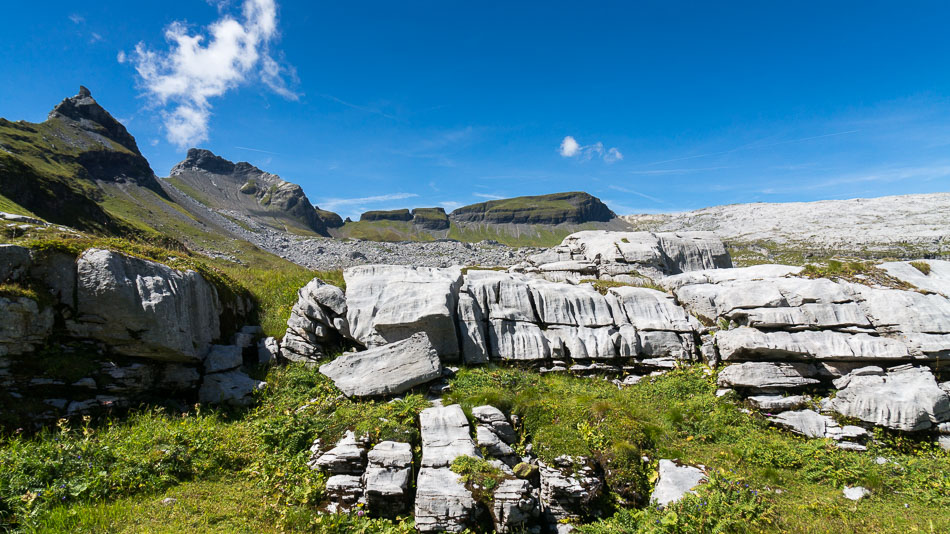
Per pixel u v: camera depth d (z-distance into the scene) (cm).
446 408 1084
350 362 1316
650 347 1538
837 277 1565
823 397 1316
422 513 824
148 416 1092
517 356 1473
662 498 905
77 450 863
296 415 1088
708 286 1673
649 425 1122
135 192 11781
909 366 1311
